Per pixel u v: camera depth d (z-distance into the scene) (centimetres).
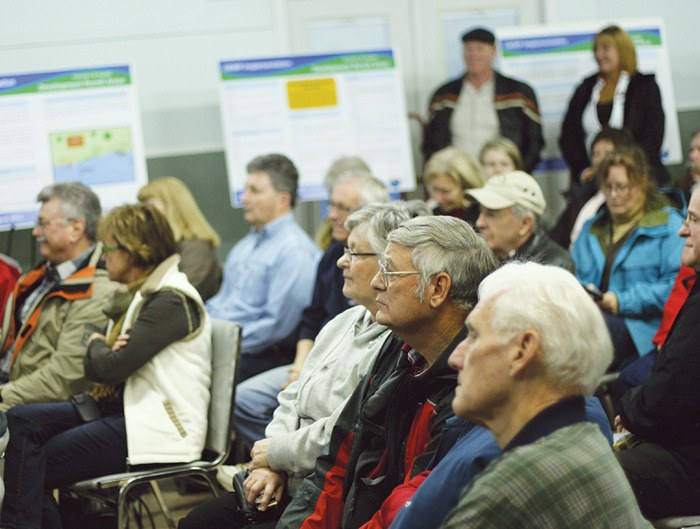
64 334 539
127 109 838
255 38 928
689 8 973
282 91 849
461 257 313
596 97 850
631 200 583
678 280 486
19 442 455
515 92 862
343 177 579
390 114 859
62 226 570
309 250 642
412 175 860
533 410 226
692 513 360
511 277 232
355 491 330
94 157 834
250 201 650
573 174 851
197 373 476
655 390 364
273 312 620
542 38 870
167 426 466
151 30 916
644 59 873
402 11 964
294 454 374
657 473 356
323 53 854
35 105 830
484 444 254
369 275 377
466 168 658
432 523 255
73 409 482
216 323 490
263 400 562
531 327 224
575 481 211
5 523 443
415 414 320
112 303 496
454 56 969
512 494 211
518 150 797
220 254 935
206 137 927
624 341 537
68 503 506
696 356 359
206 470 467
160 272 483
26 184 829
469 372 231
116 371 464
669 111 873
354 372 380
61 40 907
